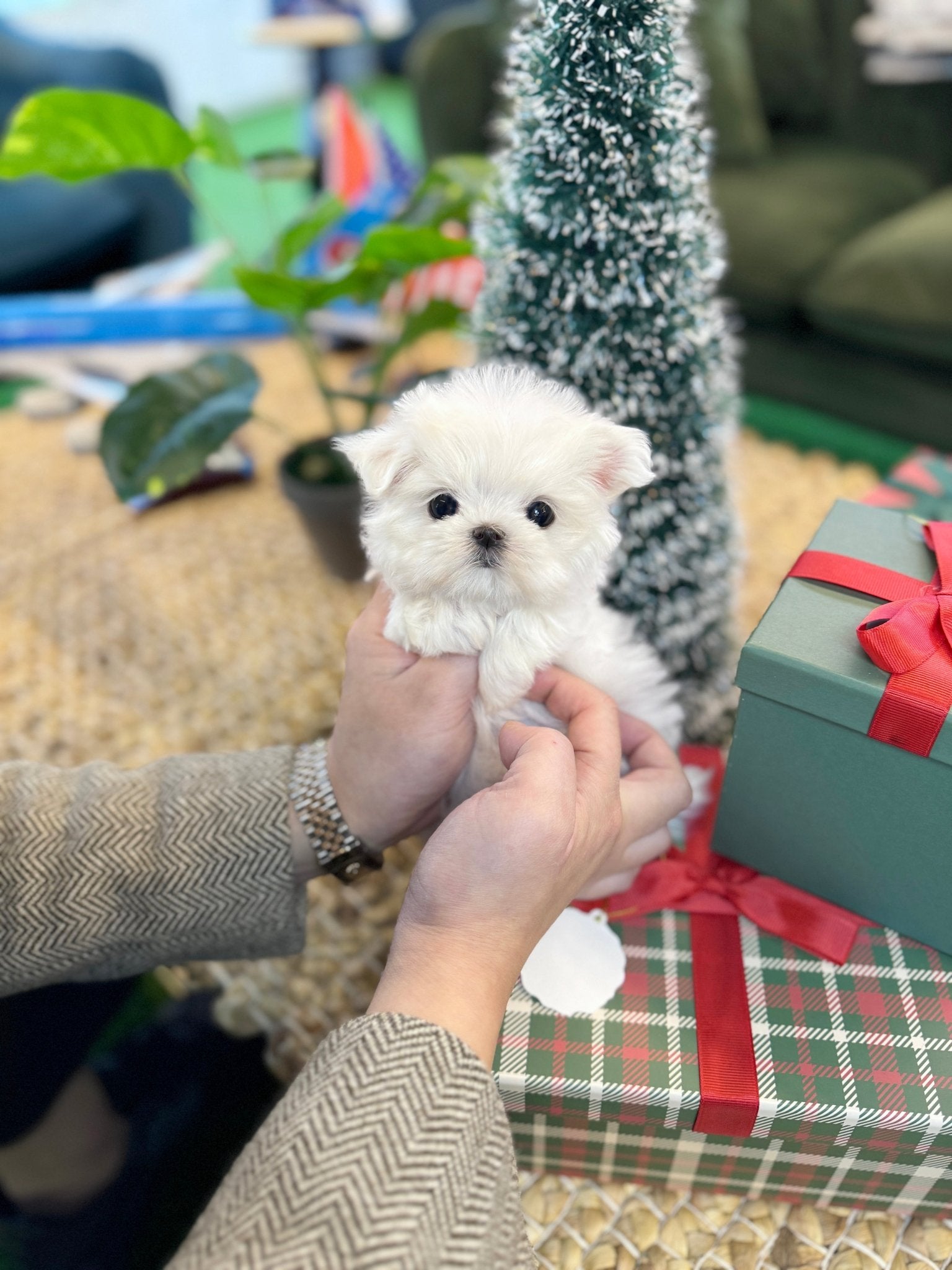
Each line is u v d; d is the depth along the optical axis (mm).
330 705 672
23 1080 452
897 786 359
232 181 2025
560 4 363
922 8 1085
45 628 761
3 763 381
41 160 562
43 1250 394
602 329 423
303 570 818
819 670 345
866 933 418
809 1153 377
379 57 2775
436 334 1147
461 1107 248
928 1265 395
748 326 1008
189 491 902
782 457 937
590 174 391
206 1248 216
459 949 287
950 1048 373
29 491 933
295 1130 238
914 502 592
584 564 360
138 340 1080
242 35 2525
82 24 2178
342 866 384
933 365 901
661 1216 416
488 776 395
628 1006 391
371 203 1001
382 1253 213
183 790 370
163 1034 478
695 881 435
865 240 932
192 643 739
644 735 414
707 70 1053
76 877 344
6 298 1208
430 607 363
